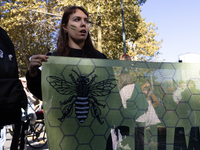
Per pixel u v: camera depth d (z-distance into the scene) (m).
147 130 1.91
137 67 1.99
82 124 1.83
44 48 16.91
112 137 1.86
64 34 2.11
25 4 13.75
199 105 2.00
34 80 1.89
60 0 13.09
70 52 2.04
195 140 1.94
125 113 1.90
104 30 15.28
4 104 1.70
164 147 1.91
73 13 2.07
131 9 16.34
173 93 1.99
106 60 1.95
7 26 14.43
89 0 12.23
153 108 1.95
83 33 2.06
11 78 1.78
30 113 4.18
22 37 16.81
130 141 1.88
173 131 1.94
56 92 1.84
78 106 1.84
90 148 1.82
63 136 1.80
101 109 1.88
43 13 14.70
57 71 1.87
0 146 3.57
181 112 1.97
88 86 1.89
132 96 1.94
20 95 1.82
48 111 1.81
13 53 1.87
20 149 4.29
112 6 14.28
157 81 2.00
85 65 1.92
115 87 1.93
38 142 6.20
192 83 2.02
